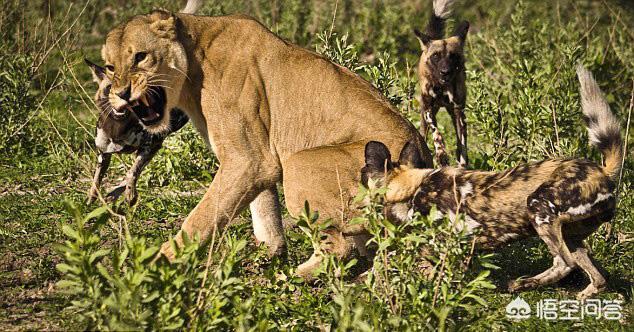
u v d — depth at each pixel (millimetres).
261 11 27609
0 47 20672
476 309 9984
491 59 23844
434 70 18516
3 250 12617
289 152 11977
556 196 11023
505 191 11273
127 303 8695
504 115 18344
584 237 11484
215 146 11789
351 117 11875
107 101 14398
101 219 9234
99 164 14961
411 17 29234
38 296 11156
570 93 16594
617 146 11453
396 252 9914
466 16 30156
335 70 12102
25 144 18250
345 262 11664
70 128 19078
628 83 22016
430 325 9336
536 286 11727
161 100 11773
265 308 10102
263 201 12430
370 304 9695
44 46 20391
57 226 12516
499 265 12852
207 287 9344
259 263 12344
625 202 14805
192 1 13875
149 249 9039
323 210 11461
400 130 11945
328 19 28172
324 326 9992
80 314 9609
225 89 11688
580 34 25828
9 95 18562
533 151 16422
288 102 11938
